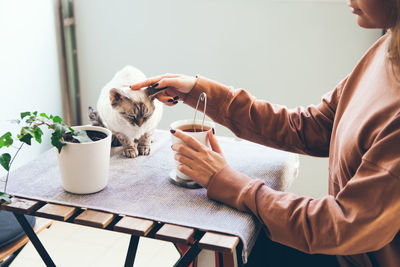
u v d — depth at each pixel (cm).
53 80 201
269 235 82
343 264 92
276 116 104
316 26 174
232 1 181
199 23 189
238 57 188
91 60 210
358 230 72
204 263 112
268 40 181
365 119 80
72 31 206
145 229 76
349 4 79
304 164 191
